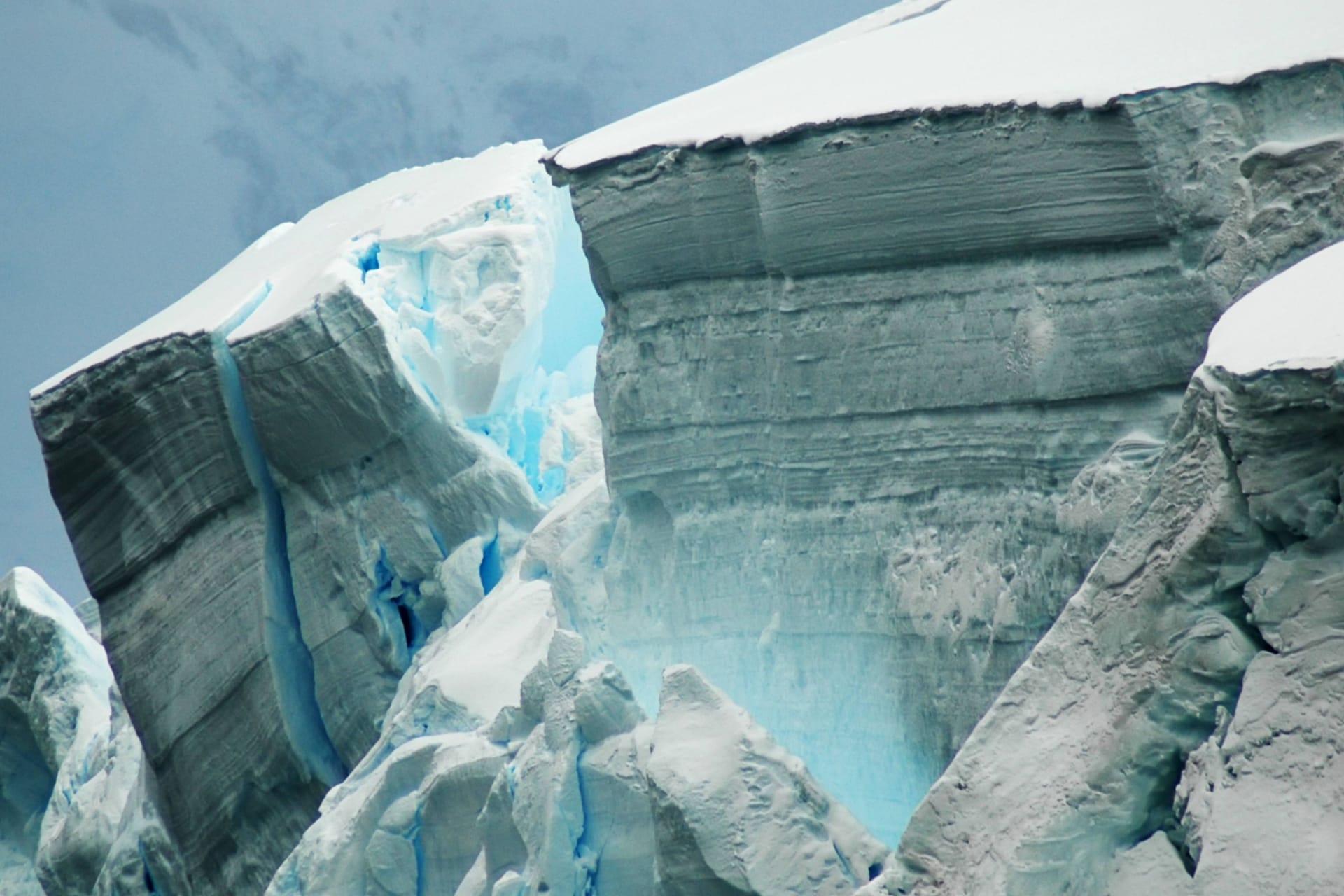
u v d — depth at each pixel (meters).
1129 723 28.14
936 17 48.19
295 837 58.03
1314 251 33.41
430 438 55.66
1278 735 26.28
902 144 39.00
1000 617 37.22
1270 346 26.70
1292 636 26.59
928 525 39.31
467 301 56.72
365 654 56.66
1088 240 36.59
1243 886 25.72
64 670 74.75
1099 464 35.88
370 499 56.38
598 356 45.84
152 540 60.69
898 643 39.50
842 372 40.66
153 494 60.16
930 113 38.44
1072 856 28.14
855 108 39.94
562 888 39.12
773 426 42.09
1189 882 26.89
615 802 39.44
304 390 55.16
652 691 44.19
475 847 44.28
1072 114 36.38
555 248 60.38
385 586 56.72
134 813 63.84
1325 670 26.14
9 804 77.38
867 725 40.06
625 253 44.28
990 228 37.94
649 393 44.38
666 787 36.19
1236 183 34.66
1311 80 34.31
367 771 49.56
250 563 57.75
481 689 48.81
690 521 43.78
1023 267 37.78
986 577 37.84
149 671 60.81
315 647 57.34
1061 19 42.50
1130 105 35.38
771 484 42.53
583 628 46.00
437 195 60.50
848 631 40.56
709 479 43.53
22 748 77.25
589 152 45.16
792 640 41.56
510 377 57.25
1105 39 39.56
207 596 58.88
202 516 58.94
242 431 57.44
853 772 40.19
